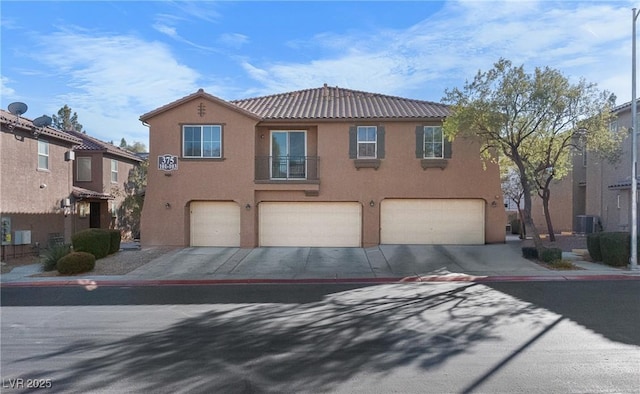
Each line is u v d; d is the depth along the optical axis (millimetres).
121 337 7090
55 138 21391
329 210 19703
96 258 16516
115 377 5363
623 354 6051
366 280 13289
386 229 19578
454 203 19578
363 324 7809
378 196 19359
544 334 7055
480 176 19312
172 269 15086
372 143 19547
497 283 12523
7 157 17938
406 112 19891
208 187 19328
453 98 15617
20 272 14953
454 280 13180
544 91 14391
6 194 17844
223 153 19266
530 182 18594
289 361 5875
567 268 14445
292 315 8602
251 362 5848
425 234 19547
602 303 9492
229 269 15055
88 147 26766
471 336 6973
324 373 5430
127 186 30422
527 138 15859
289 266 15438
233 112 19297
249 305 9664
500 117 14789
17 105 18266
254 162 19297
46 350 6434
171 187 19391
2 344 6762
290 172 19781
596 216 23078
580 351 6184
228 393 4871
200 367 5676
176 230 19344
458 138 19312
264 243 19719
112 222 28172
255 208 19359
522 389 4887
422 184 19344
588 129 15055
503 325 7648
